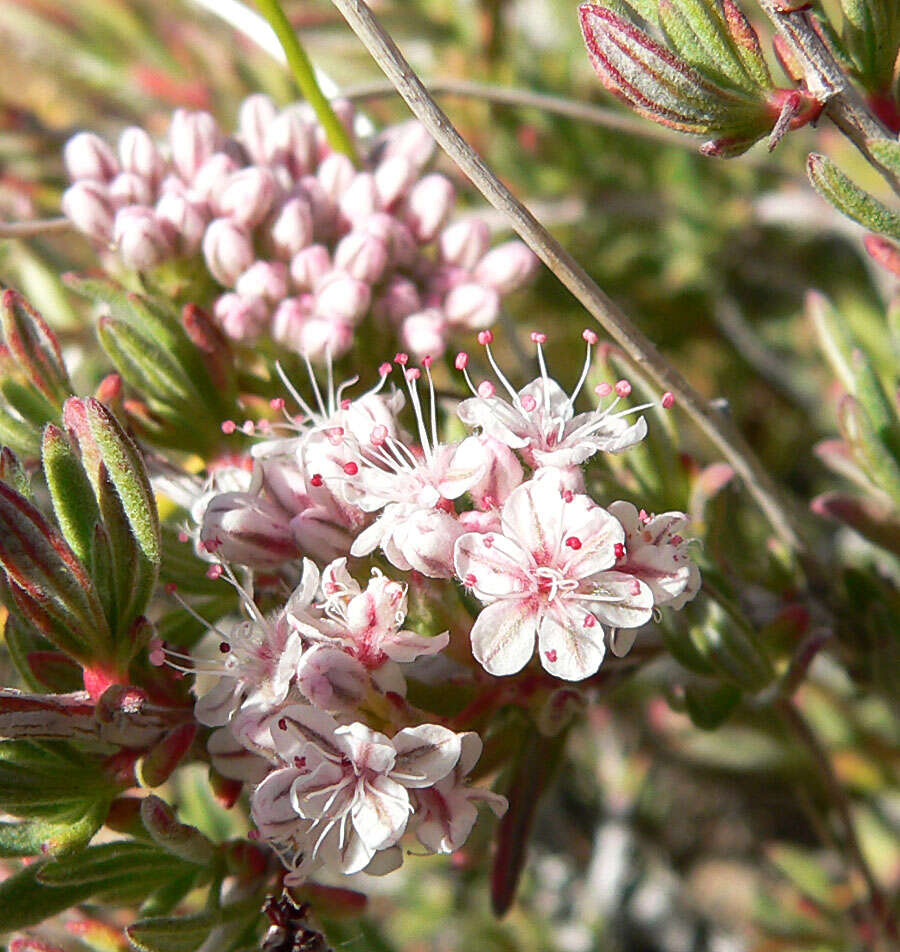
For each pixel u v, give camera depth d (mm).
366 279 56
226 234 56
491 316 59
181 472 55
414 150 64
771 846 84
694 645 50
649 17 45
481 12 87
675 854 101
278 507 45
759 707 61
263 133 62
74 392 52
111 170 61
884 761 86
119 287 54
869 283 97
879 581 59
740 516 65
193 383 54
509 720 51
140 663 45
